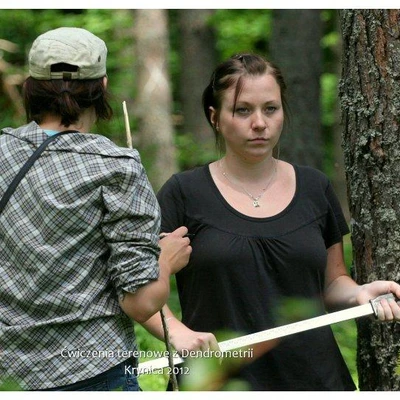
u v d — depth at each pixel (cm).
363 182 788
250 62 697
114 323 600
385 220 777
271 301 682
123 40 2661
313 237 696
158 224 600
